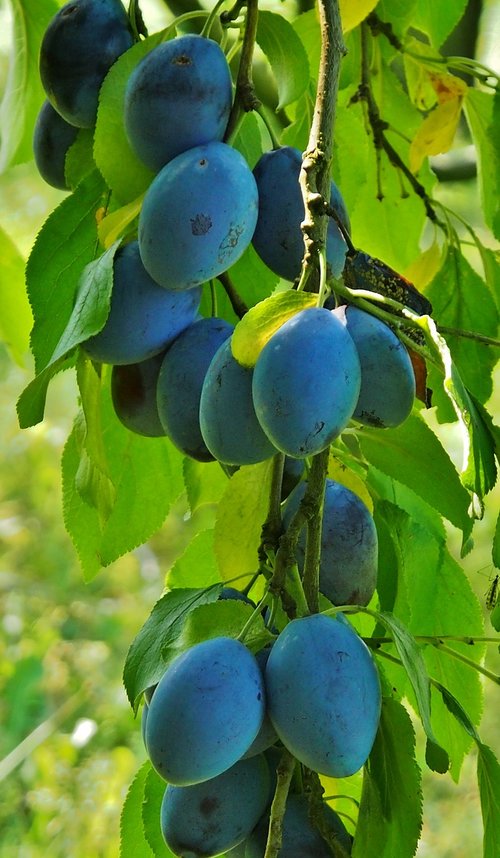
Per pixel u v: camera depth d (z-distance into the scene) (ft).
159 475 2.81
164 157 2.46
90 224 2.66
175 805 2.38
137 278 2.48
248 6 2.51
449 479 2.52
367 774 2.37
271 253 2.51
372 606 2.74
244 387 2.31
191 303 2.51
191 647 2.30
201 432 2.39
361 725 2.23
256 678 2.25
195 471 2.75
